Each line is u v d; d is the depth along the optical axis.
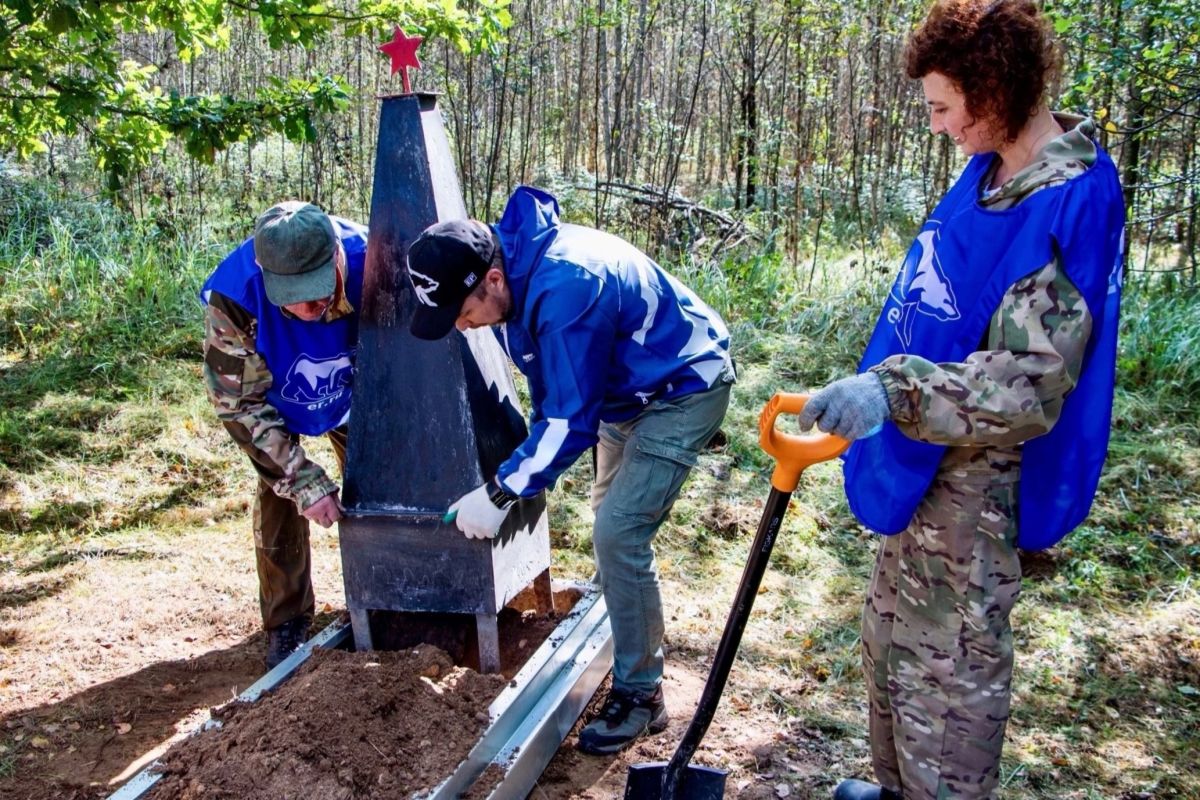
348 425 2.77
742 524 4.26
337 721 2.40
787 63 9.34
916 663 2.05
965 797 2.05
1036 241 1.75
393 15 4.92
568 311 2.28
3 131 4.99
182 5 4.53
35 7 3.90
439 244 2.22
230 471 4.72
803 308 6.82
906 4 7.75
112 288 6.56
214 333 2.65
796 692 3.16
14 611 3.55
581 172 9.70
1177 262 8.62
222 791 2.26
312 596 3.25
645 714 2.83
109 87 4.77
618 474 2.66
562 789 2.63
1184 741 2.95
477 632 2.93
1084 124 1.82
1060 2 5.72
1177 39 5.67
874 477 2.04
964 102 1.82
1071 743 2.94
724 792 2.62
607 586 2.69
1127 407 5.33
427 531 2.68
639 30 8.57
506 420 2.82
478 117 9.84
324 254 2.49
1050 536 1.94
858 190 9.19
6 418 4.96
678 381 2.57
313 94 4.82
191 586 3.75
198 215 8.38
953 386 1.77
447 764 2.34
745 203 8.80
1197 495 4.55
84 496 4.41
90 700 3.02
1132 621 3.59
